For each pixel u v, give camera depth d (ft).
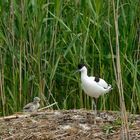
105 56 47.16
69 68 48.62
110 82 48.44
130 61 47.34
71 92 47.73
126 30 47.16
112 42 47.47
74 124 38.58
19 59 46.06
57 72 48.55
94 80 39.88
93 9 45.96
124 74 47.57
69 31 45.14
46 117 40.55
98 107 48.42
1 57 46.21
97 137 36.32
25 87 46.60
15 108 46.29
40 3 45.60
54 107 48.67
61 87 48.98
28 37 47.19
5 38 45.39
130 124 38.37
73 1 47.37
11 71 47.21
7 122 39.83
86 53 47.65
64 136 36.65
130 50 47.57
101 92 39.27
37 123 39.01
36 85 47.47
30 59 47.03
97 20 45.88
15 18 46.85
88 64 48.01
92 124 38.60
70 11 47.44
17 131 37.78
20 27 45.83
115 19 30.94
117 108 48.06
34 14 45.52
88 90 39.47
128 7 47.52
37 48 46.39
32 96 47.55
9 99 47.21
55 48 47.03
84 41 45.57
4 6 45.88
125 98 48.19
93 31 47.19
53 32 46.91
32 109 44.19
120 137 35.35
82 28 46.75
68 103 48.85
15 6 45.39
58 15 46.03
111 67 47.55
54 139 36.24
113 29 47.09
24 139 36.50
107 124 38.29
